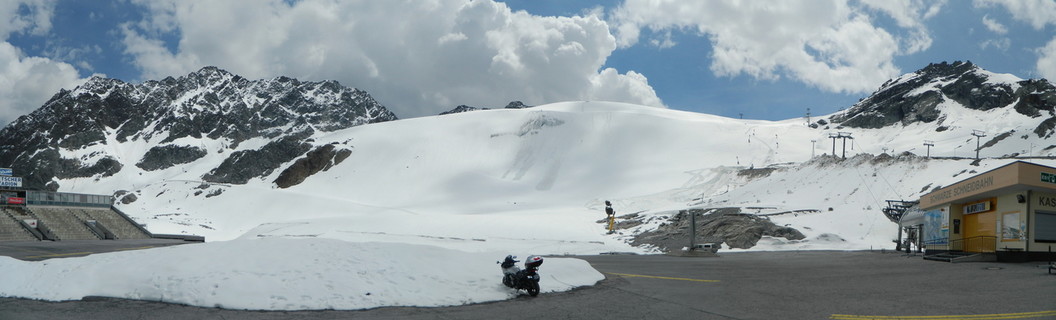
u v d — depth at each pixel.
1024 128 183.38
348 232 92.50
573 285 19.61
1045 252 29.02
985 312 14.59
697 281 22.70
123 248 47.09
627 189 163.12
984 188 30.94
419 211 161.00
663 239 66.06
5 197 74.12
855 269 27.89
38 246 47.59
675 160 191.12
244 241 18.91
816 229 60.78
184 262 16.48
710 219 72.56
